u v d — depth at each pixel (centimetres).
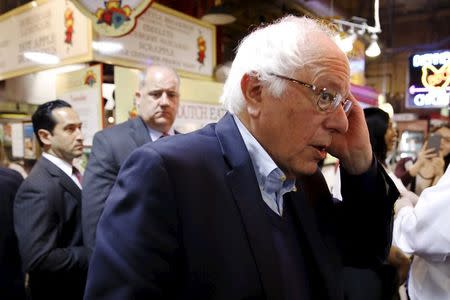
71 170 179
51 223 155
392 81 990
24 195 155
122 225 62
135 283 59
